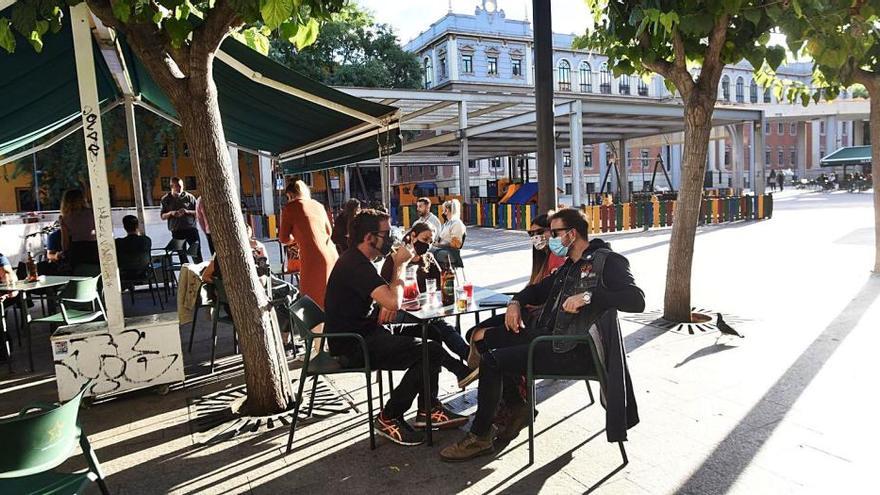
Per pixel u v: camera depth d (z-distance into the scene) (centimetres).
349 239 404
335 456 369
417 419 405
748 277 912
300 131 863
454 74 4906
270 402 440
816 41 541
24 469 230
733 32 601
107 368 477
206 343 658
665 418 400
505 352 352
